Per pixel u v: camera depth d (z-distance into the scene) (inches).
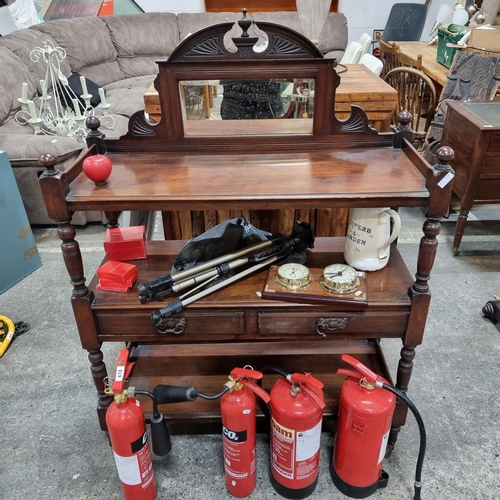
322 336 52.5
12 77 131.6
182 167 52.5
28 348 79.0
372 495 55.0
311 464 52.3
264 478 57.2
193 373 63.4
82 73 175.5
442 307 86.3
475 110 98.1
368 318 51.1
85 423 65.2
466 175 95.5
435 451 60.1
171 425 64.4
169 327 52.1
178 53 51.0
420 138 132.4
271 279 53.1
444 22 179.2
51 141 110.1
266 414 58.5
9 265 94.0
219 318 51.6
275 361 64.9
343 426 51.3
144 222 90.3
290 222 85.4
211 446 61.7
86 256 105.3
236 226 56.1
